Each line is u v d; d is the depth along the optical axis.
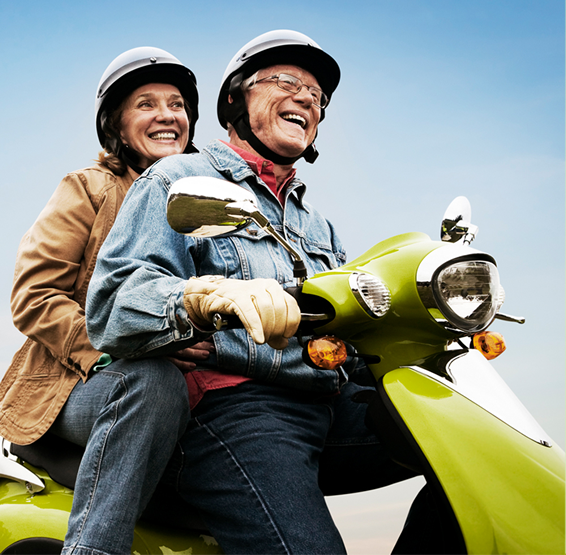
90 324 1.14
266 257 1.34
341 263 1.72
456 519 0.85
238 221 0.94
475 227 1.21
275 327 0.87
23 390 1.46
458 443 0.89
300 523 0.98
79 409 1.24
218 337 1.19
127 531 0.96
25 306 1.63
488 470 0.86
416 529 1.06
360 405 1.36
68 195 1.86
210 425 1.12
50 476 1.30
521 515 0.83
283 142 1.59
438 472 0.88
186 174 1.34
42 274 1.70
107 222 1.83
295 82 1.60
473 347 1.10
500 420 0.92
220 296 0.92
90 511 0.98
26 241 1.82
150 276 1.09
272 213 1.48
